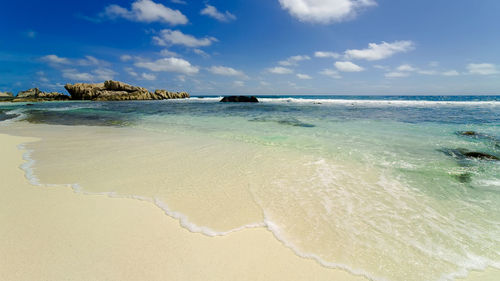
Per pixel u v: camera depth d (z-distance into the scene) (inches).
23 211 139.8
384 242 116.7
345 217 138.3
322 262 104.0
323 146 307.7
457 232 124.6
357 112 804.0
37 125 512.1
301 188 177.3
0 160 240.2
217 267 100.2
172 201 155.9
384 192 170.9
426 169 217.2
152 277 94.0
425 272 99.0
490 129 425.4
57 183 182.7
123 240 115.4
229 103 1508.4
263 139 354.3
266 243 115.7
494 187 177.5
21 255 103.0
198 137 371.9
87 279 91.8
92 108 1074.1
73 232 120.5
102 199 157.5
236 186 180.4
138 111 891.4
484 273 98.3
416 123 514.6
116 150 286.7
